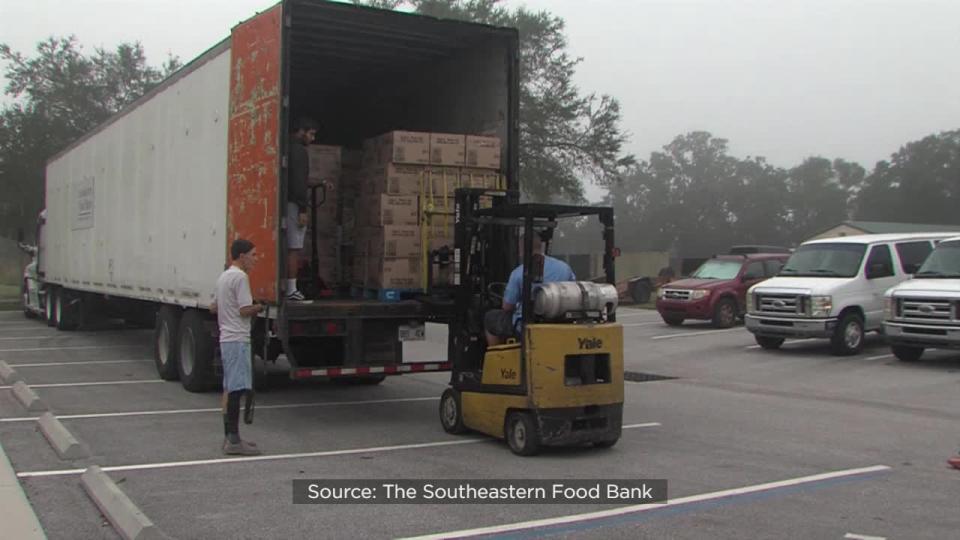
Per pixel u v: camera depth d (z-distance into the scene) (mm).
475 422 8414
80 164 17453
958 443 8477
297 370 8625
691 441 8547
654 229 98312
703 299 20641
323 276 10156
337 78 11859
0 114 32469
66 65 34375
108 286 15117
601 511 6105
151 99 12656
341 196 10289
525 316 7734
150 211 12688
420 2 36375
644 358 15578
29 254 24484
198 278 10703
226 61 9914
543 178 38281
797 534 5594
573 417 7676
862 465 7531
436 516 5965
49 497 6359
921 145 86125
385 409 10320
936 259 14836
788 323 15656
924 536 5555
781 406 10703
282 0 8609
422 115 11477
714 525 5785
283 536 5520
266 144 8852
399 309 9172
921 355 15156
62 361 14656
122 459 7582
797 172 98312
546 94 37469
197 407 10188
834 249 16516
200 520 5836
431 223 9539
